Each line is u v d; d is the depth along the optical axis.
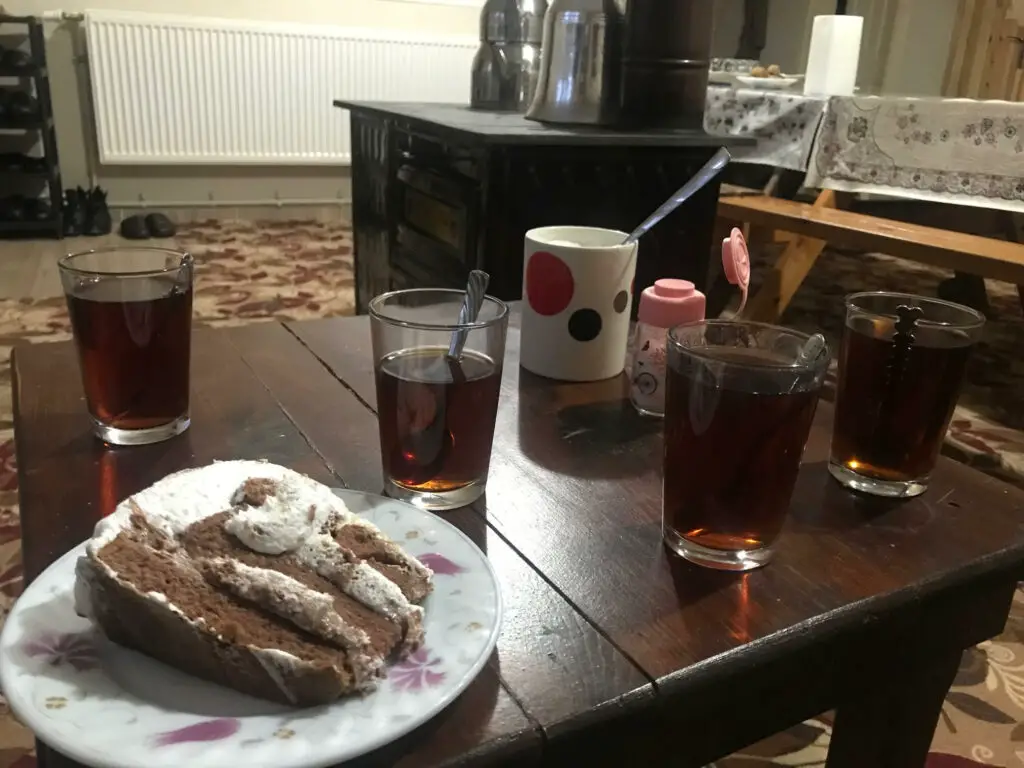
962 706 1.11
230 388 0.78
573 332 0.82
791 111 2.44
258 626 0.40
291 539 0.45
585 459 0.68
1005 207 1.99
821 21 2.48
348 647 0.40
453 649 0.43
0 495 1.45
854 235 2.07
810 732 1.07
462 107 2.09
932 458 0.63
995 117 1.97
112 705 0.38
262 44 3.54
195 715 0.38
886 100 2.19
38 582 0.46
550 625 0.47
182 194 3.76
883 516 0.60
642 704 0.43
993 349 2.54
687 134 1.62
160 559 0.43
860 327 0.63
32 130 3.41
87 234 3.42
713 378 0.50
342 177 4.00
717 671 0.45
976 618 0.58
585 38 1.64
